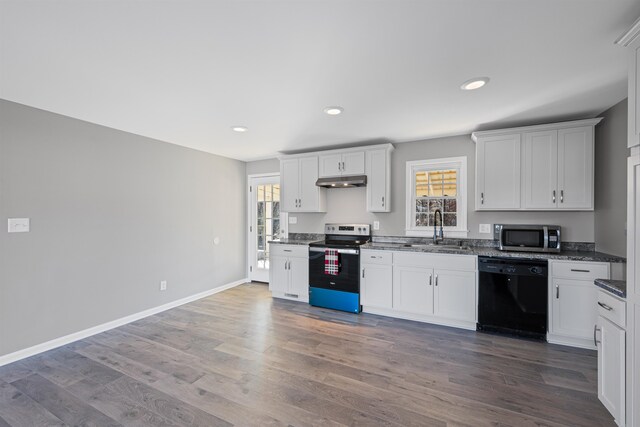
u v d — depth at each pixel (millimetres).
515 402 1917
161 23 1501
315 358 2510
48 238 2715
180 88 2275
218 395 2010
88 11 1398
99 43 1676
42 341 2658
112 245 3232
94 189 3076
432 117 2945
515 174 3074
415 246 3533
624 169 2482
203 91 2332
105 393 2035
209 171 4535
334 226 4355
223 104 2600
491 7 1395
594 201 2967
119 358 2521
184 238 4105
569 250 3100
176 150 4020
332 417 1792
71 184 2889
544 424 1720
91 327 3023
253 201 5242
